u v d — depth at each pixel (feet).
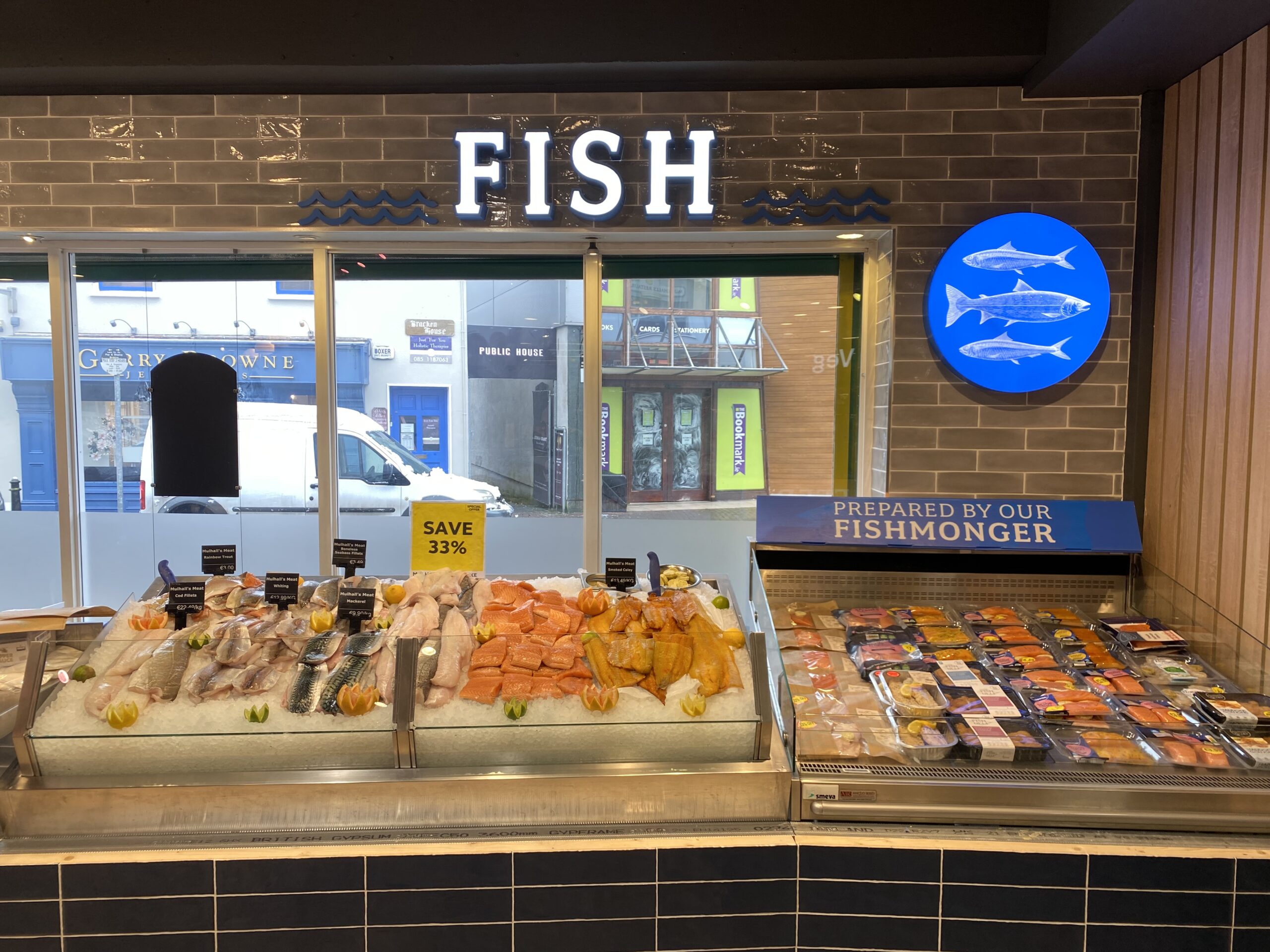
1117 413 9.53
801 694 7.11
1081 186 9.37
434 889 5.66
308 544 10.77
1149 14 7.18
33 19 8.75
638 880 5.73
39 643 6.05
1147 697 7.04
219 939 5.62
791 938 5.82
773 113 9.52
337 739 5.95
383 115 9.57
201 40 8.76
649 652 6.32
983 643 7.92
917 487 9.77
